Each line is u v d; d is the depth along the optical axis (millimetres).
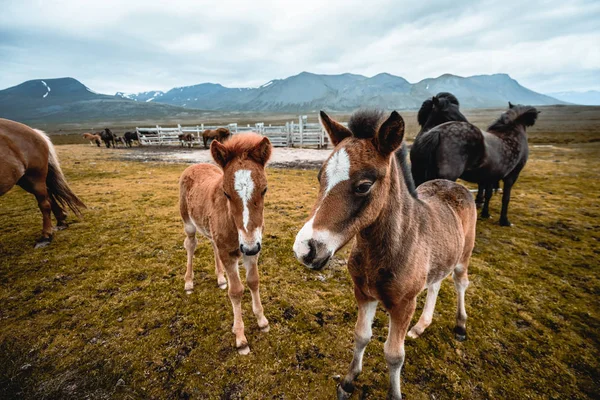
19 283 4449
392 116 1839
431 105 7816
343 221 1958
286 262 5156
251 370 3023
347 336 3477
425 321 3520
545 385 2904
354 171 1939
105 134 25438
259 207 2955
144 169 13633
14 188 9828
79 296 4176
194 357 3178
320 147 20672
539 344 3389
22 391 2775
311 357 3191
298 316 3809
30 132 5531
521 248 5656
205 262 5180
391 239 2256
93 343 3352
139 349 3271
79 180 11180
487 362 3160
